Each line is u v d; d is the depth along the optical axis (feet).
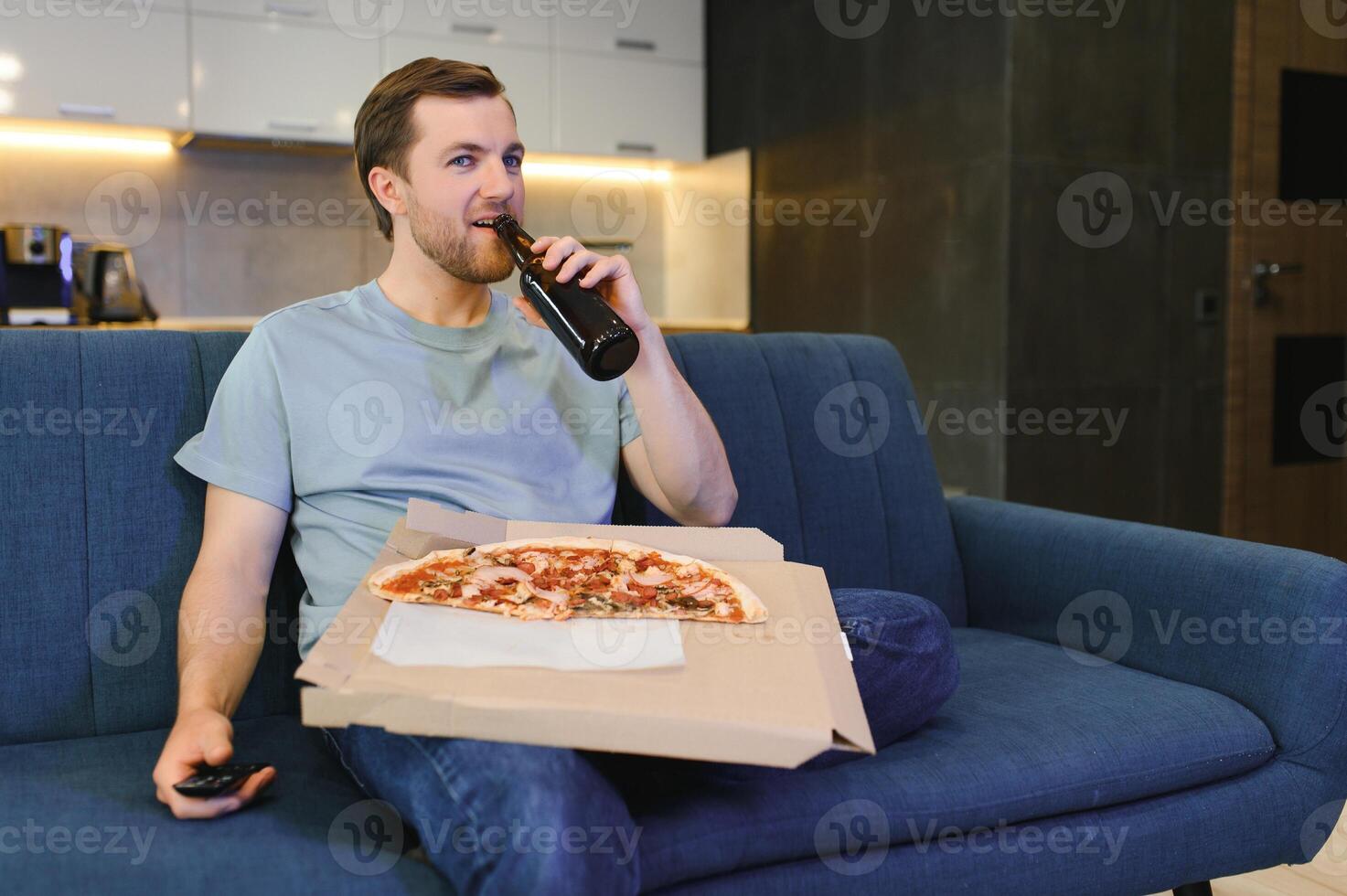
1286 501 11.93
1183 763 4.00
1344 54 11.96
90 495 4.11
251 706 4.26
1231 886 5.57
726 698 2.90
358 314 4.22
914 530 5.58
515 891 2.78
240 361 4.09
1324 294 12.04
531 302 3.77
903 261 11.23
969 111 10.35
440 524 3.63
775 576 3.67
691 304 14.58
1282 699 4.20
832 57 12.10
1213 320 11.30
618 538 3.80
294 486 4.07
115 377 4.21
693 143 13.66
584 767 2.97
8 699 3.94
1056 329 10.33
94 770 3.60
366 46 11.78
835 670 3.15
